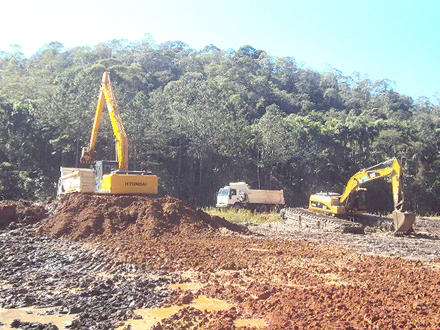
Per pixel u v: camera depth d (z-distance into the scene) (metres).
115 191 17.08
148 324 6.55
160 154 51.72
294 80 109.50
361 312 6.53
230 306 7.37
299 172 54.66
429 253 13.59
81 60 86.00
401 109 95.31
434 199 54.53
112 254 11.41
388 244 15.62
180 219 15.32
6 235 13.80
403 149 57.53
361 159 58.00
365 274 9.65
